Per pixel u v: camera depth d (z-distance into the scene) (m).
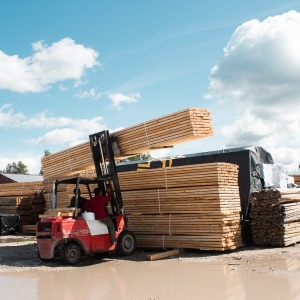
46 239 10.98
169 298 7.28
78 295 7.77
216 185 11.75
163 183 12.85
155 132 12.11
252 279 8.43
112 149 12.92
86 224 11.10
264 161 15.47
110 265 10.74
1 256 12.97
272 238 12.59
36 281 9.09
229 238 11.86
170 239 12.52
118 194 12.23
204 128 11.56
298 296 7.08
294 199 13.03
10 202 23.02
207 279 8.62
